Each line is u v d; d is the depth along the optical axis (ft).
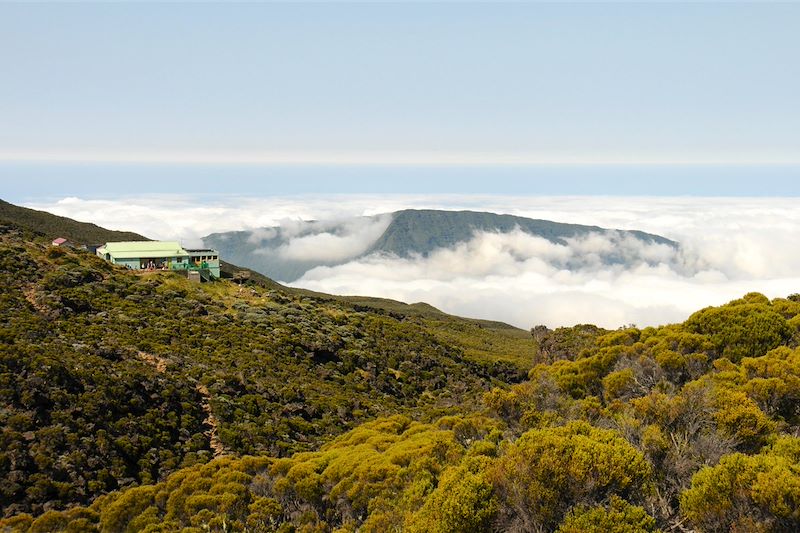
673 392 70.03
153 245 229.86
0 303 134.10
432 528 42.63
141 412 101.86
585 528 38.34
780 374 67.10
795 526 37.78
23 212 352.08
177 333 149.69
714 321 91.91
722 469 41.22
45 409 89.81
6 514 70.13
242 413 113.80
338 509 60.85
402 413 138.82
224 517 57.52
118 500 65.26
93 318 144.36
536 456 43.34
